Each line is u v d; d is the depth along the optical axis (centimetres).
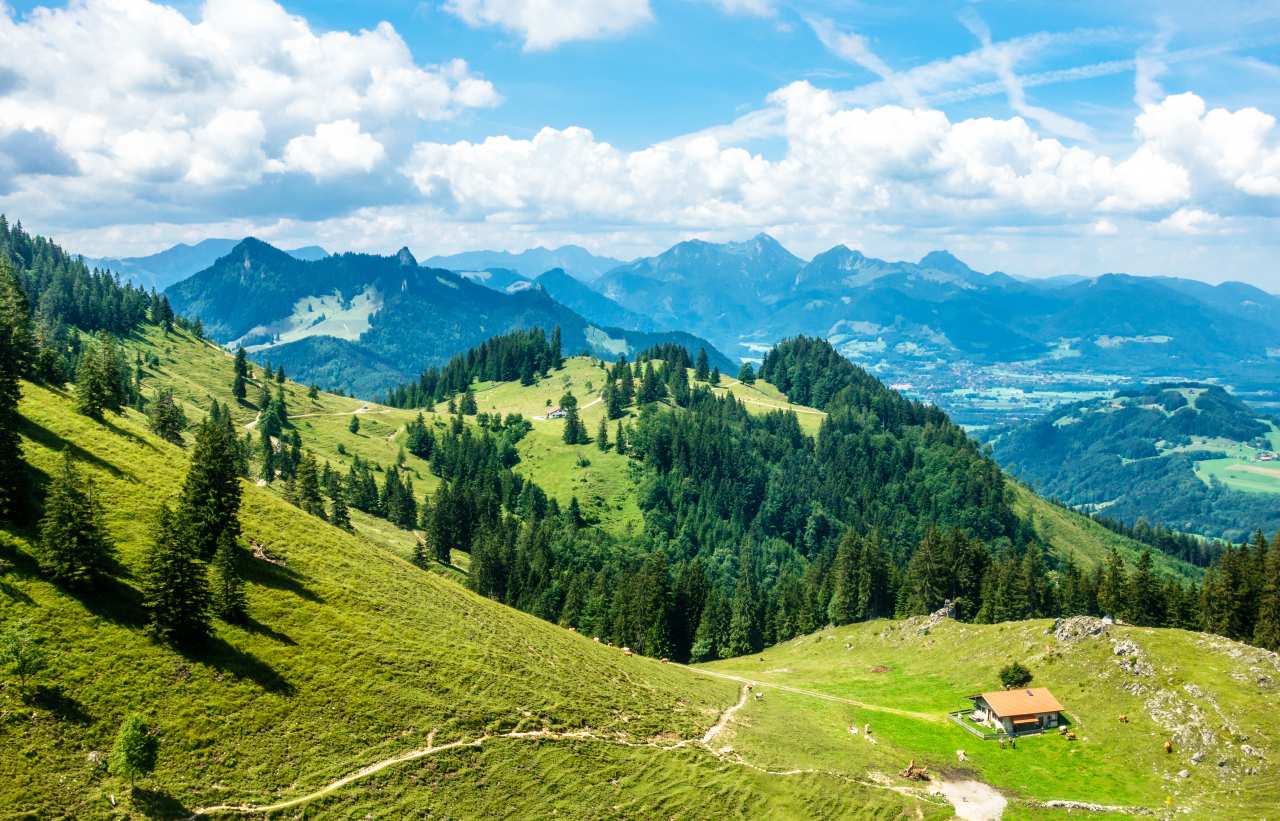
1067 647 11594
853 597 16938
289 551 9988
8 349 11450
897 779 8812
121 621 7375
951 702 11325
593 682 9856
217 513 9156
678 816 7638
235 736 6838
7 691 6241
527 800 7338
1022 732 10088
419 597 10319
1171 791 8544
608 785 7825
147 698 6775
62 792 5744
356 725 7469
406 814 6712
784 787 8338
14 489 7912
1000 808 8262
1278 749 8562
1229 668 9906
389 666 8400
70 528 7394
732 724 9800
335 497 18862
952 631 14038
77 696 6481
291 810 6381
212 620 7938
